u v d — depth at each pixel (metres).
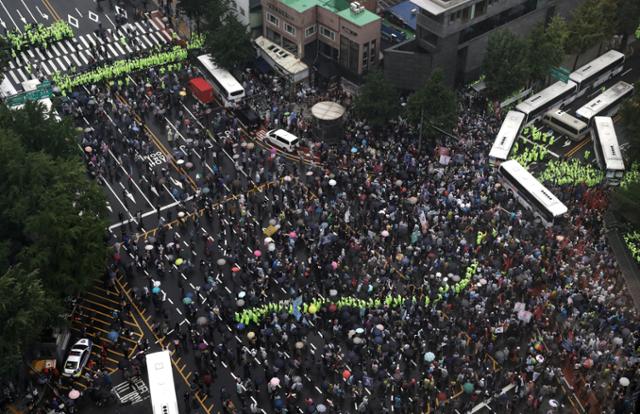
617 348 80.56
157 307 84.56
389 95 106.50
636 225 93.44
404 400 76.00
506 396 75.88
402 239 92.75
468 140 107.06
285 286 87.06
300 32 117.94
